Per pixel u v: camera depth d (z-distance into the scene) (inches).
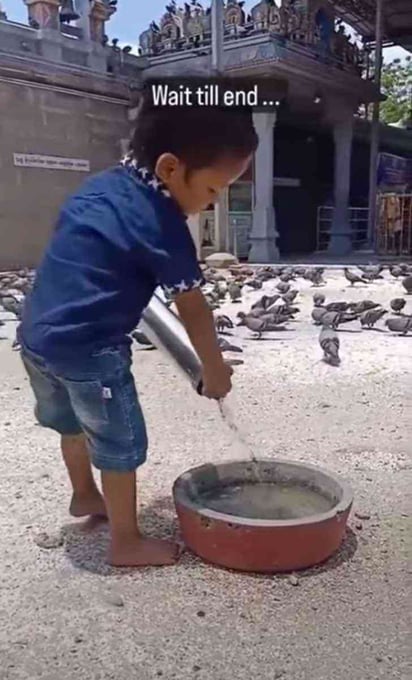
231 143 79.1
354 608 84.5
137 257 81.7
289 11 684.1
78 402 87.0
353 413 173.8
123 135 721.6
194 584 89.7
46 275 85.5
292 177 964.0
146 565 94.3
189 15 703.7
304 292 457.4
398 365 232.1
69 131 669.9
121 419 86.7
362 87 824.9
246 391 197.2
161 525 107.0
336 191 877.2
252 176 735.7
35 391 97.5
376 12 845.2
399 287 481.4
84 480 107.8
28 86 627.2
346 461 138.2
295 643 77.7
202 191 82.1
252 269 597.9
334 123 851.4
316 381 209.8
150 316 96.3
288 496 106.0
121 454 88.4
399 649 76.7
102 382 84.4
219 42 656.4
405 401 185.3
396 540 102.7
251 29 668.1
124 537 94.9
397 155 1104.8
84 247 82.4
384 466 135.4
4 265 626.8
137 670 73.4
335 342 238.2
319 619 82.3
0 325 325.7
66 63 653.9
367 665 73.8
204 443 148.8
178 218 82.2
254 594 87.4
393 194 883.4
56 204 666.8
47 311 83.9
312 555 92.0
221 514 92.7
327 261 762.8
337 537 94.4
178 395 191.2
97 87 685.3
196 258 84.8
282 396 191.2
